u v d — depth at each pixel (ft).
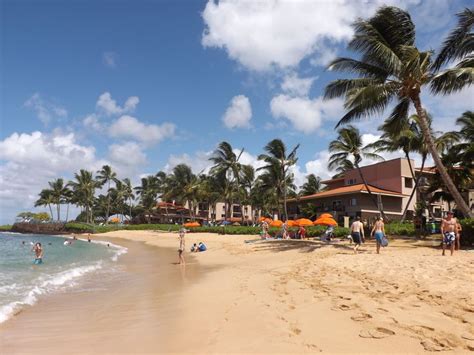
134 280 48.24
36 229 299.17
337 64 69.77
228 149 180.45
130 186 326.03
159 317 26.96
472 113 101.09
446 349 16.98
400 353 16.84
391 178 143.13
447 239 44.78
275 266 51.75
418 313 22.31
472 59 62.75
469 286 26.84
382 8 64.64
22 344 21.35
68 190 305.12
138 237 193.06
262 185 169.07
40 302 33.99
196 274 52.16
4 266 66.28
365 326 20.62
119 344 20.89
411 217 139.74
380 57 65.00
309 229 110.73
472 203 118.83
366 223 107.96
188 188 213.66
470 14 61.41
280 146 151.43
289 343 18.84
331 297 28.17
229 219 193.06
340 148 118.52
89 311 30.17
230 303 29.55
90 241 172.35
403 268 36.73
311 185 225.56
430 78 64.28
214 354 18.15
